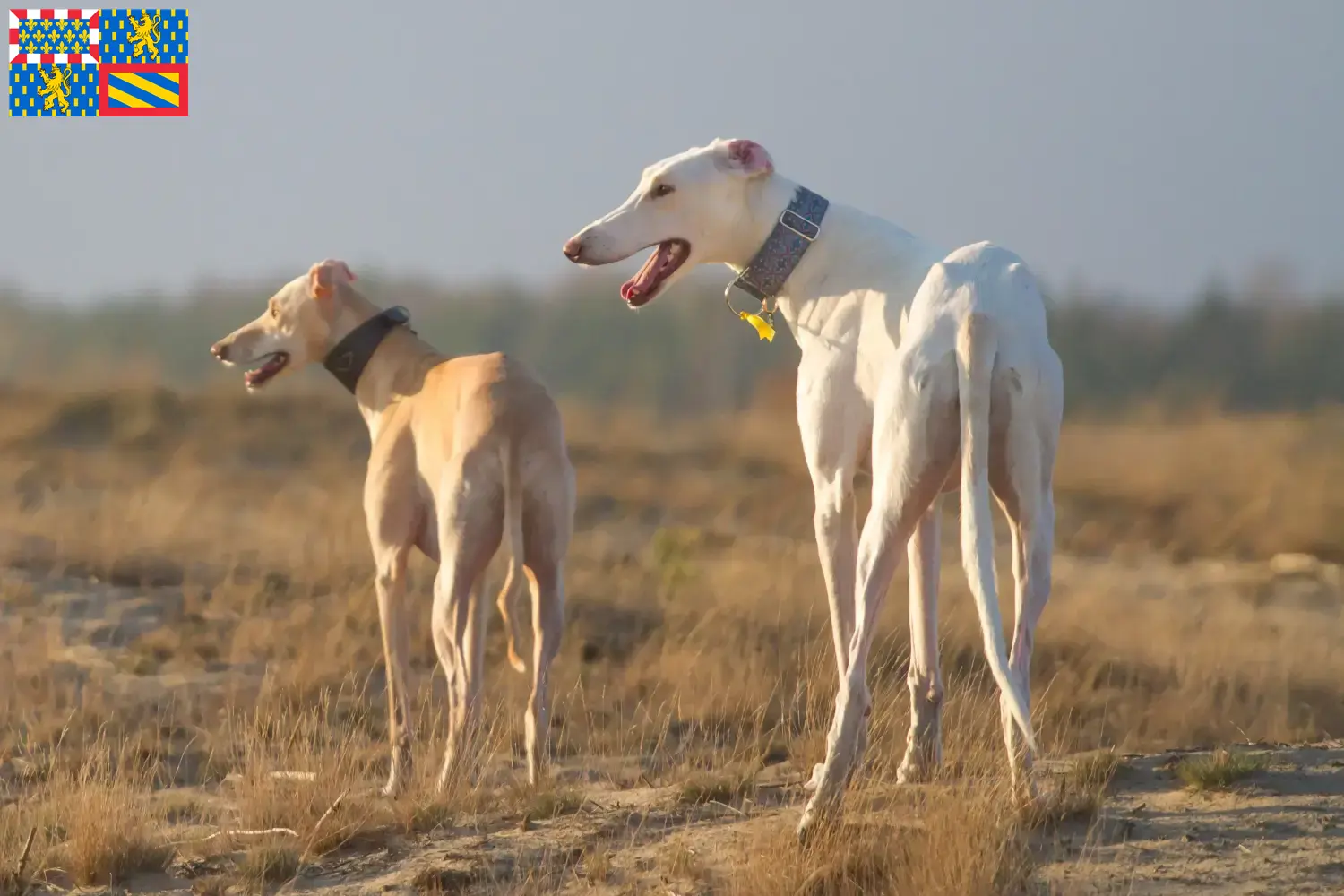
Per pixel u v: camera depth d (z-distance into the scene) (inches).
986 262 309.3
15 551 709.3
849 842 300.0
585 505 1047.6
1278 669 576.7
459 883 317.1
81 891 333.1
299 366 451.5
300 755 411.5
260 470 1095.6
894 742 428.8
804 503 1063.0
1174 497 1103.6
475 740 390.0
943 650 572.7
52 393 1268.5
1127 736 497.0
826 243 362.0
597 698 527.8
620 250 364.8
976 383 290.4
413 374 430.3
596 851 326.6
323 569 684.7
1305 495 1033.5
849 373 353.4
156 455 1120.8
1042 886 281.3
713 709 503.5
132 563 696.4
